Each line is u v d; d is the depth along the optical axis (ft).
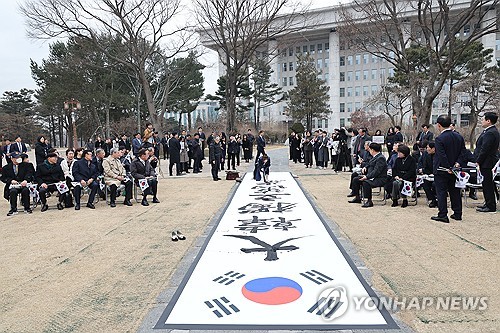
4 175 29.94
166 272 15.87
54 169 30.04
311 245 18.31
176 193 36.40
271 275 14.73
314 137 59.98
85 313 12.46
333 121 190.39
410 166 26.84
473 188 27.61
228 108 78.13
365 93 188.55
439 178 22.67
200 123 163.02
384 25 54.03
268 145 150.82
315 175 48.11
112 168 30.91
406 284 13.91
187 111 146.41
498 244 18.12
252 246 18.37
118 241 20.53
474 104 96.07
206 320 11.59
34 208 30.25
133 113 136.56
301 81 152.46
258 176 41.70
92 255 18.31
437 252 17.24
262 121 187.83
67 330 11.42
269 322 11.36
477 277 14.37
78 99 111.14
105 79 111.86
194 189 38.68
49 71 113.39
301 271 15.08
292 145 70.79
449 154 22.48
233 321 11.49
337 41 168.96
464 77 101.81
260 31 77.92
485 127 24.50
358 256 16.98
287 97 165.27
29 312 12.65
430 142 26.86
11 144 46.68
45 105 122.83
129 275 15.65
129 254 18.33
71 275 15.81
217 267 15.71
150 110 87.86
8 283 15.15
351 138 50.85
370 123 140.87
